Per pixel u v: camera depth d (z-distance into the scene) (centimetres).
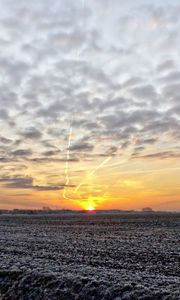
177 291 1426
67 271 1925
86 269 2011
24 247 3353
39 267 2030
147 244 3534
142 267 2234
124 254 2823
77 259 2536
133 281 1661
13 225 7875
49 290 1644
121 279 1698
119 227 6600
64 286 1650
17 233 5309
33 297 1631
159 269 2177
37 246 3434
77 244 3600
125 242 3762
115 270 2067
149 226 6681
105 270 2027
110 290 1524
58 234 5047
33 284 1733
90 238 4306
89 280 1664
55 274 1795
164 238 4141
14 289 1750
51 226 7325
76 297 1538
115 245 3478
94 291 1546
